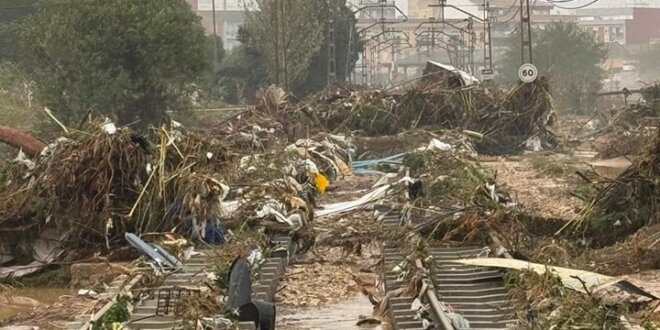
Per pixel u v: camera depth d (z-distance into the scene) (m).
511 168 44.16
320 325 17.94
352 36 100.50
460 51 114.00
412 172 34.28
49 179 23.78
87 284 21.66
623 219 24.14
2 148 33.66
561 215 27.06
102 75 45.41
